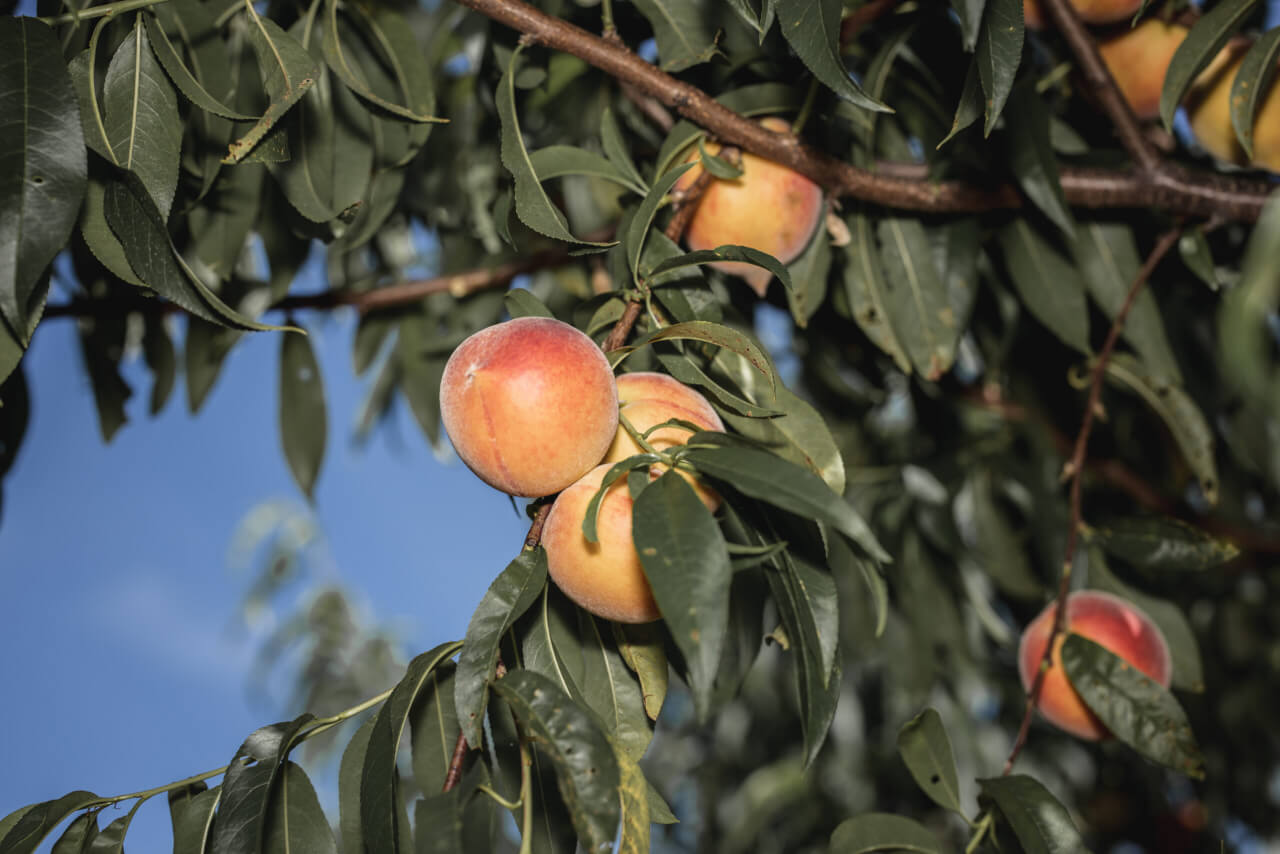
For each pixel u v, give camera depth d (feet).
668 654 4.94
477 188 8.34
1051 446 9.20
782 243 5.86
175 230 6.81
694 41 6.09
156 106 4.37
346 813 4.47
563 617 4.73
